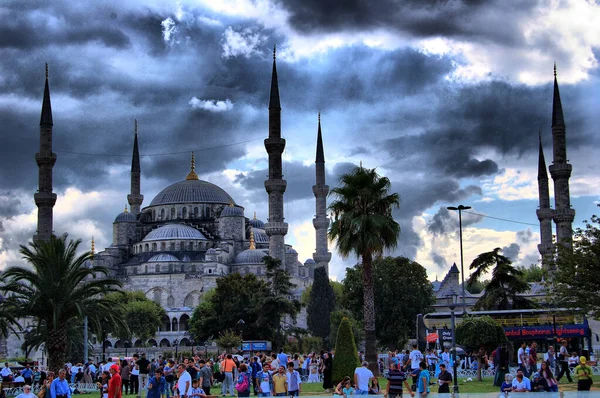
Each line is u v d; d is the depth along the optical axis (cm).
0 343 16538
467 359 7006
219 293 13475
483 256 9031
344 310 14362
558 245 6700
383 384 5797
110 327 7325
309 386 6081
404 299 12081
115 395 3875
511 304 9125
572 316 7219
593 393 3102
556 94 15125
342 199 6556
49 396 3875
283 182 15975
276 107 16125
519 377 3862
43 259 6581
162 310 19825
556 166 14862
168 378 4494
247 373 4334
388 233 6391
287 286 13550
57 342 6669
